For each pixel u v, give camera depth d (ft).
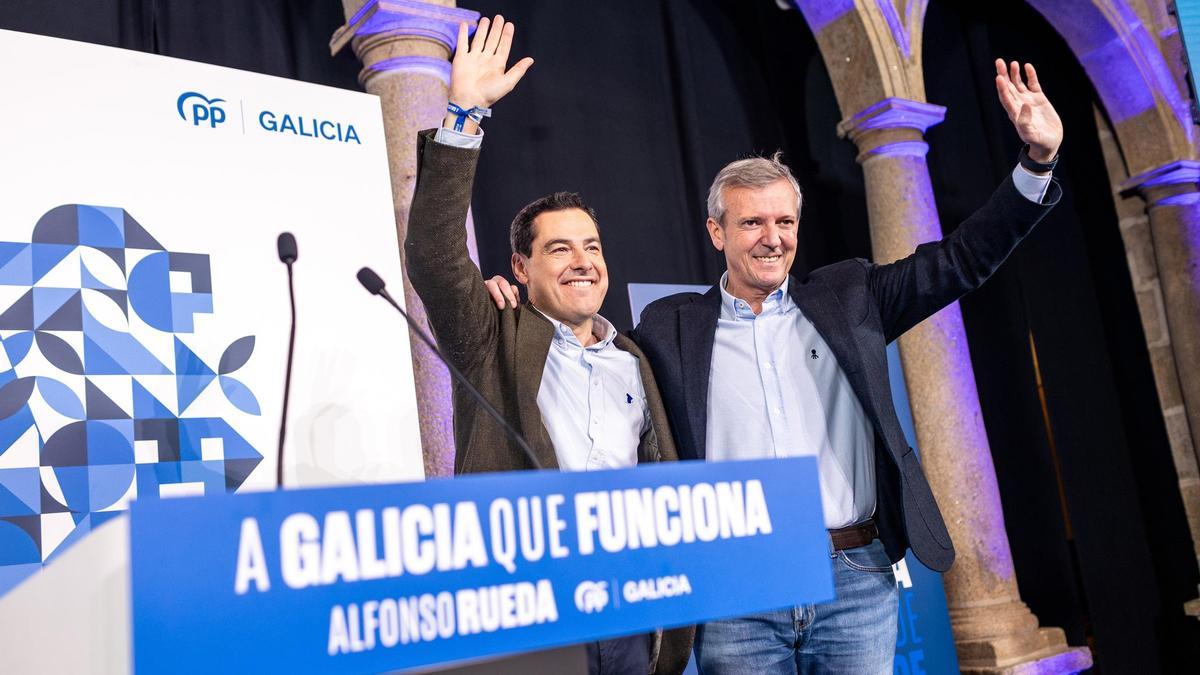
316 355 7.05
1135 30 16.01
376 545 2.51
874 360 6.11
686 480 3.05
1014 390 15.24
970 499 13.00
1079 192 16.66
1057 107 16.81
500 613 2.64
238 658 2.28
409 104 9.74
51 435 6.09
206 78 7.14
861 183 15.11
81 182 6.48
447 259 5.34
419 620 2.52
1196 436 15.44
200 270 6.77
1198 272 15.64
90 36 9.16
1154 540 15.79
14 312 6.13
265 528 2.38
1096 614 14.98
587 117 12.46
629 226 12.42
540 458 5.43
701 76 13.87
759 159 6.62
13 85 6.39
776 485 3.24
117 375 6.34
